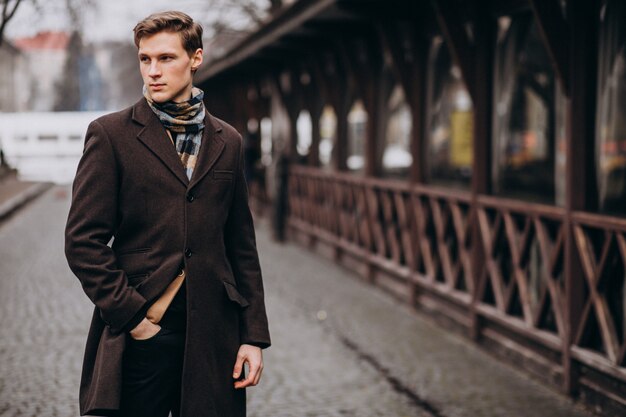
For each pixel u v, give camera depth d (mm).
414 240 9055
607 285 5566
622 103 5488
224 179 2844
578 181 5840
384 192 10180
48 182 29422
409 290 9203
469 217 7809
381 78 10695
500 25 7285
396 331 7965
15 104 64375
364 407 5570
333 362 6758
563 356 5914
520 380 6301
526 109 6859
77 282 10211
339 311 8867
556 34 5770
